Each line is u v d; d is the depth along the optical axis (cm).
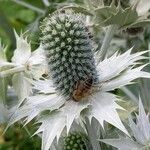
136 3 15
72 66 13
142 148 13
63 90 13
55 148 14
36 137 18
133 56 14
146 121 13
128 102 15
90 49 13
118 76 13
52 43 13
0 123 14
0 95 15
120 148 13
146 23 15
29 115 13
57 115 13
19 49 16
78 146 14
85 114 12
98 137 14
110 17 15
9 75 16
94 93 13
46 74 16
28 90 16
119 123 12
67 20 13
